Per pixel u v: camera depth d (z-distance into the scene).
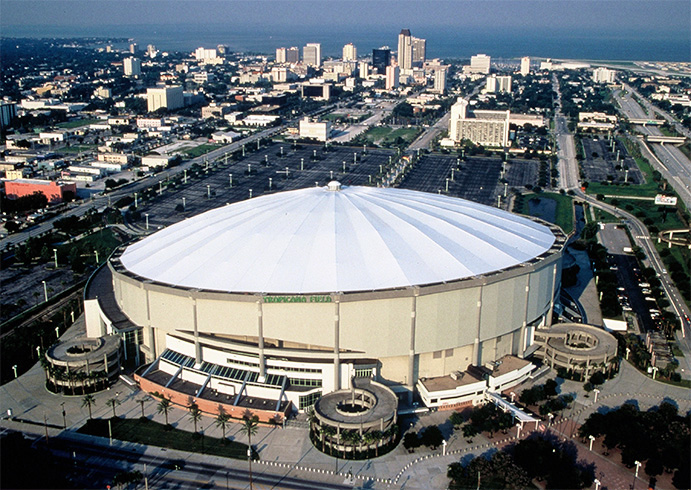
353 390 195.88
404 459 180.00
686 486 165.25
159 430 193.12
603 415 189.88
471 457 180.50
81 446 184.75
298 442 188.00
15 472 163.12
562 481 164.62
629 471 174.00
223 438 187.00
